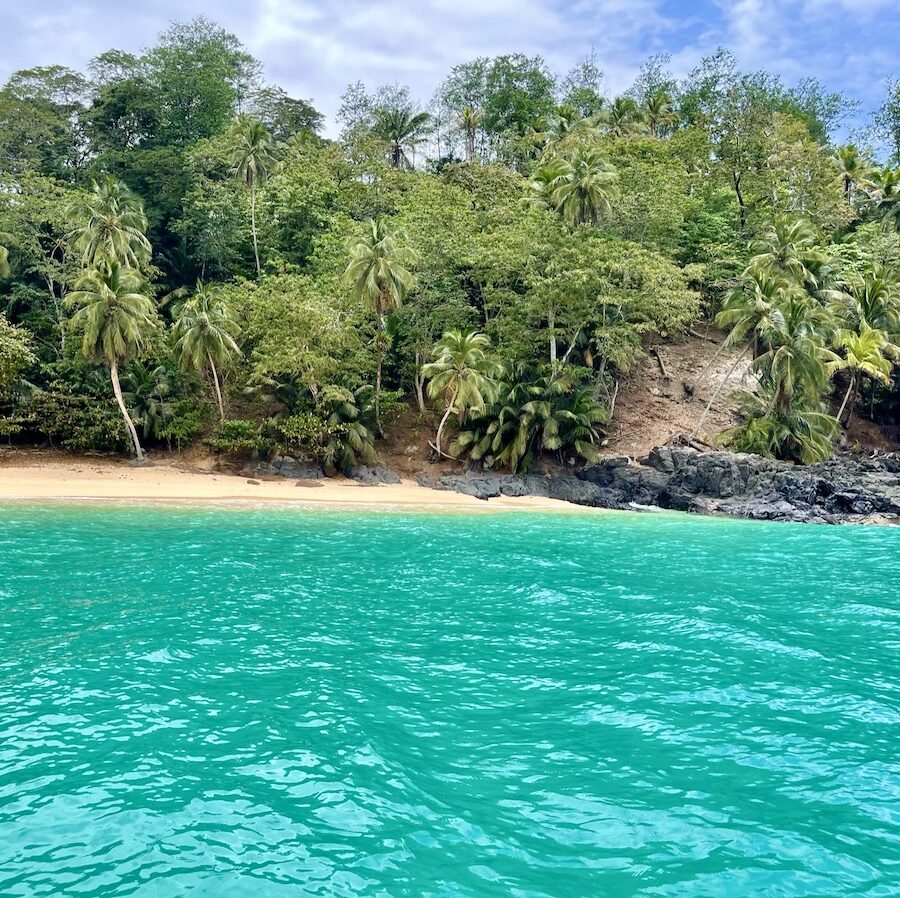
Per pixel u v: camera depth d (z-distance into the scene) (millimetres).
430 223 51406
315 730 9070
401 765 8242
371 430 48031
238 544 23781
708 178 62094
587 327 50750
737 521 35375
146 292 52062
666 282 46844
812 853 6750
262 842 6613
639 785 7988
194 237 58719
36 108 61406
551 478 44312
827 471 40094
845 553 25297
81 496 34469
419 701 10297
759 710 10258
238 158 57812
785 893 6125
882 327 49688
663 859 6590
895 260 54250
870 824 7289
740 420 50656
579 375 47156
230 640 12898
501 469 46375
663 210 53250
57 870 6090
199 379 48062
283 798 7387
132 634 13062
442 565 21156
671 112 76250
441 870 6289
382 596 16938
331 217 57125
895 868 6543
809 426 43531
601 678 11492
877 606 16859
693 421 50844
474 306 55031
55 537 23953
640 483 41812
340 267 50438
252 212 58062
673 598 17391
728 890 6141
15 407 43781
